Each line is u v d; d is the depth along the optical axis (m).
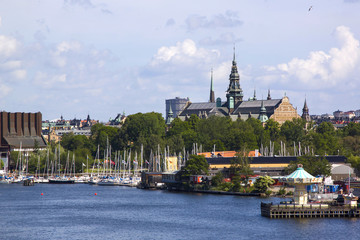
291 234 190.88
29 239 191.62
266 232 194.62
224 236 191.00
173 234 196.25
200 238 189.25
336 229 196.25
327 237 186.12
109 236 194.75
